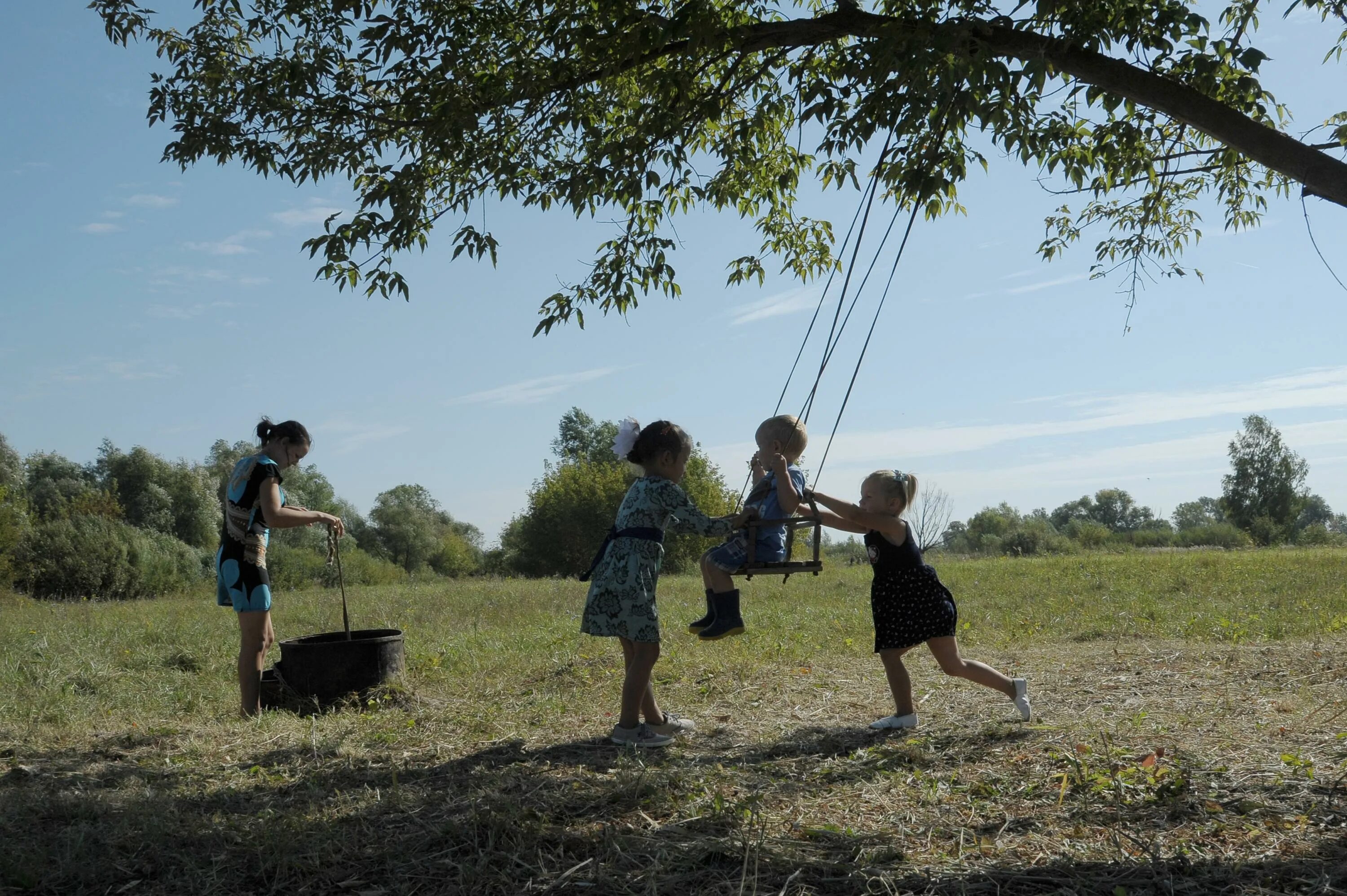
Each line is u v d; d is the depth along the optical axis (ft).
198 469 169.58
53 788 13.57
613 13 17.75
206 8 20.59
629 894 9.44
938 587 16.89
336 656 20.59
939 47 14.67
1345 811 11.14
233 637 33.86
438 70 19.43
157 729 18.39
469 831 11.11
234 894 9.86
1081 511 351.25
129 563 94.07
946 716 17.98
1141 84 15.38
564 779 13.52
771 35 17.87
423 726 18.39
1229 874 9.48
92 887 10.08
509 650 28.86
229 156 20.47
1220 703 17.87
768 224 26.05
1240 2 18.02
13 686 22.76
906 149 18.08
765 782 13.28
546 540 134.72
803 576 62.95
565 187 20.80
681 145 19.66
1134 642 27.14
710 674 23.13
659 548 16.43
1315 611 33.17
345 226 19.49
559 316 22.56
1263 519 189.06
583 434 229.45
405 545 244.22
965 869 9.88
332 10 19.77
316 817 11.93
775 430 16.48
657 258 22.16
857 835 10.88
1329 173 13.94
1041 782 12.85
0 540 86.48
